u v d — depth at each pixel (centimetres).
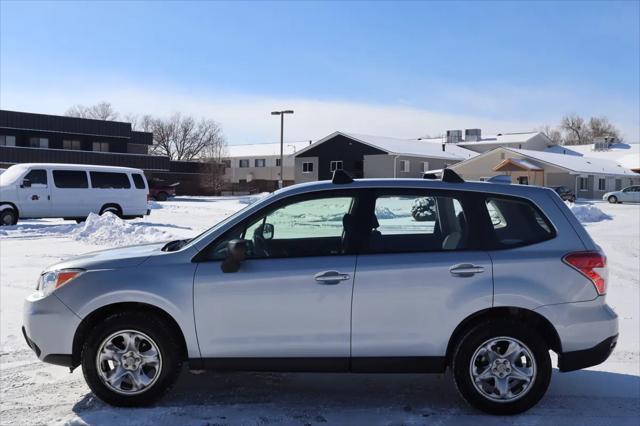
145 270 459
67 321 457
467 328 453
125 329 453
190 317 452
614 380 541
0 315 757
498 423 441
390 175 5788
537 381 448
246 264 457
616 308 838
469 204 470
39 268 1148
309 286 448
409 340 448
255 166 8606
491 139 7894
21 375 536
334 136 6138
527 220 469
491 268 449
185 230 1883
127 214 2123
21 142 5194
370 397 495
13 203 1909
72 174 2009
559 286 450
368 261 453
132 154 5681
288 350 451
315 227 487
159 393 456
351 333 449
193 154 8900
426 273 448
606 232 2158
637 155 6744
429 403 482
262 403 478
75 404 470
